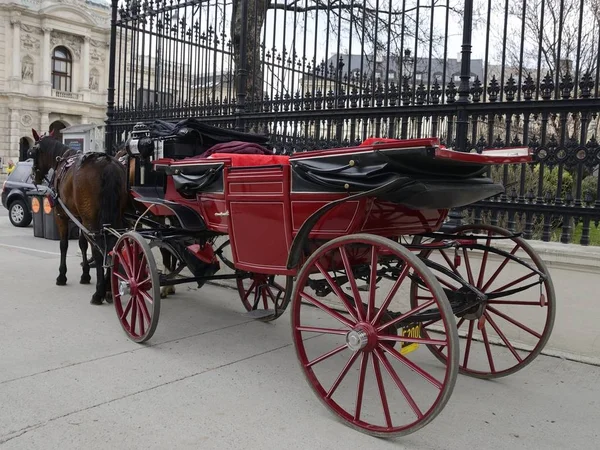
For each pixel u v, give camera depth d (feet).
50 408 11.76
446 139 18.52
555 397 13.17
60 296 21.65
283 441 10.70
